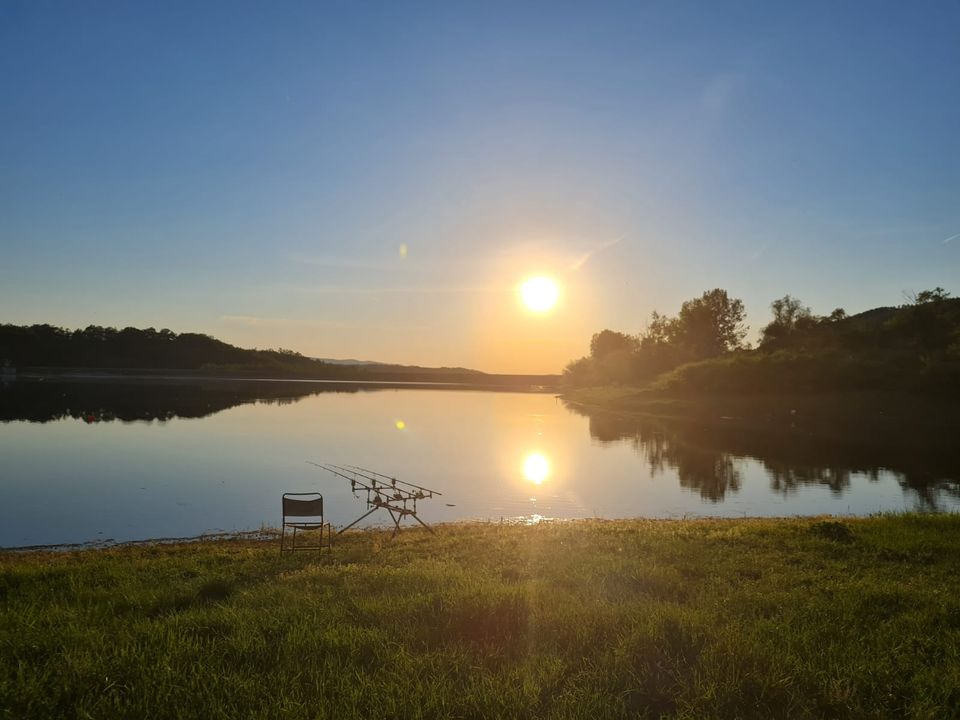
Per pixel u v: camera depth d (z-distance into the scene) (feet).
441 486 91.25
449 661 17.58
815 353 240.94
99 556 48.01
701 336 361.51
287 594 26.81
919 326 241.55
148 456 116.26
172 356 596.70
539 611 22.03
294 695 15.28
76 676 16.83
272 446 132.26
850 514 74.79
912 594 26.86
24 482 90.89
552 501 81.46
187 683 16.19
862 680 16.99
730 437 159.12
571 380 479.82
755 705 15.26
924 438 151.84
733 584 30.35
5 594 30.53
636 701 15.37
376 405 277.44
